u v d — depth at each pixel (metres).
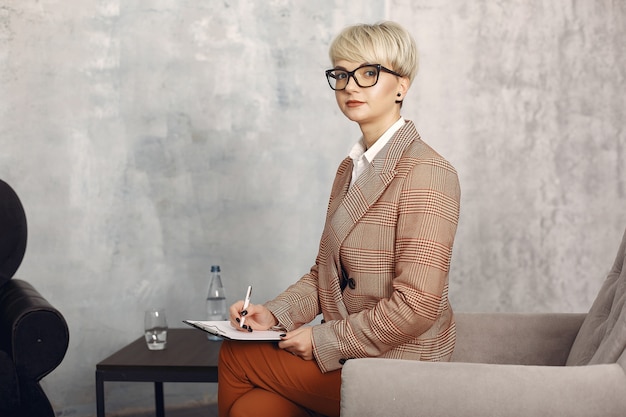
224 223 3.46
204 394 3.51
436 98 3.50
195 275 3.46
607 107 3.55
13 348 2.27
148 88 3.41
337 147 3.45
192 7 3.40
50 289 3.40
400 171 1.84
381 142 1.93
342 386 1.60
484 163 3.53
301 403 1.84
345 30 1.93
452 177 1.83
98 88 3.38
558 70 3.53
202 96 3.42
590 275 3.59
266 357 1.84
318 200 3.47
